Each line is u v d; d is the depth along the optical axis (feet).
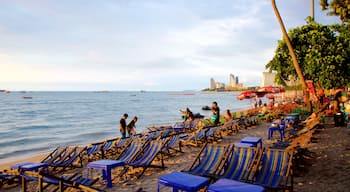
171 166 28.30
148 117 137.49
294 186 19.77
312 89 60.70
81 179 19.21
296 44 61.87
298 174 22.02
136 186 22.33
